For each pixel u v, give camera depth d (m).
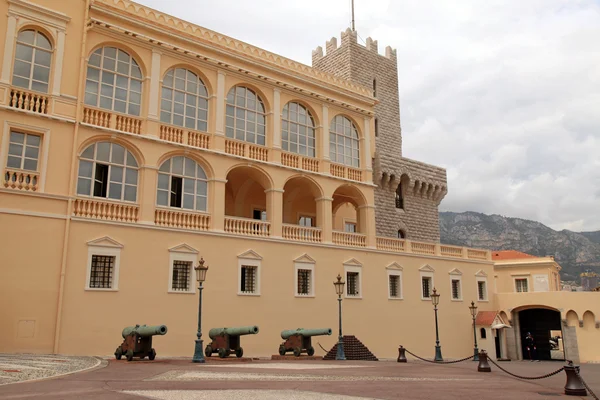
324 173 36.22
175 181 29.52
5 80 24.33
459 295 44.62
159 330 20.95
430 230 48.94
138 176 28.11
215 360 23.19
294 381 15.12
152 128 28.69
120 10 28.22
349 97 38.91
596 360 44.53
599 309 45.09
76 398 10.87
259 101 34.41
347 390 13.38
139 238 26.97
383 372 19.38
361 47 48.62
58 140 25.45
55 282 24.09
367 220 38.44
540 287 64.81
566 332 45.84
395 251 39.50
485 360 22.45
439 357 34.12
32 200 24.19
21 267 23.34
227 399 11.20
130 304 26.06
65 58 26.31
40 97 25.39
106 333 25.09
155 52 29.50
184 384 13.77
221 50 32.00
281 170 33.97
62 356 22.39
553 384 17.33
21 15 25.19
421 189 48.66
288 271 32.66
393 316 38.12
